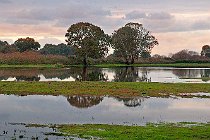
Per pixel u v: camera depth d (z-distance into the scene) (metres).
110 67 115.56
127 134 21.33
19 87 45.62
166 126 23.89
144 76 71.38
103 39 133.62
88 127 23.47
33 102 35.19
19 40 198.00
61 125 24.22
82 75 73.12
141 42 144.25
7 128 23.41
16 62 130.12
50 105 33.53
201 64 147.25
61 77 67.06
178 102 35.88
